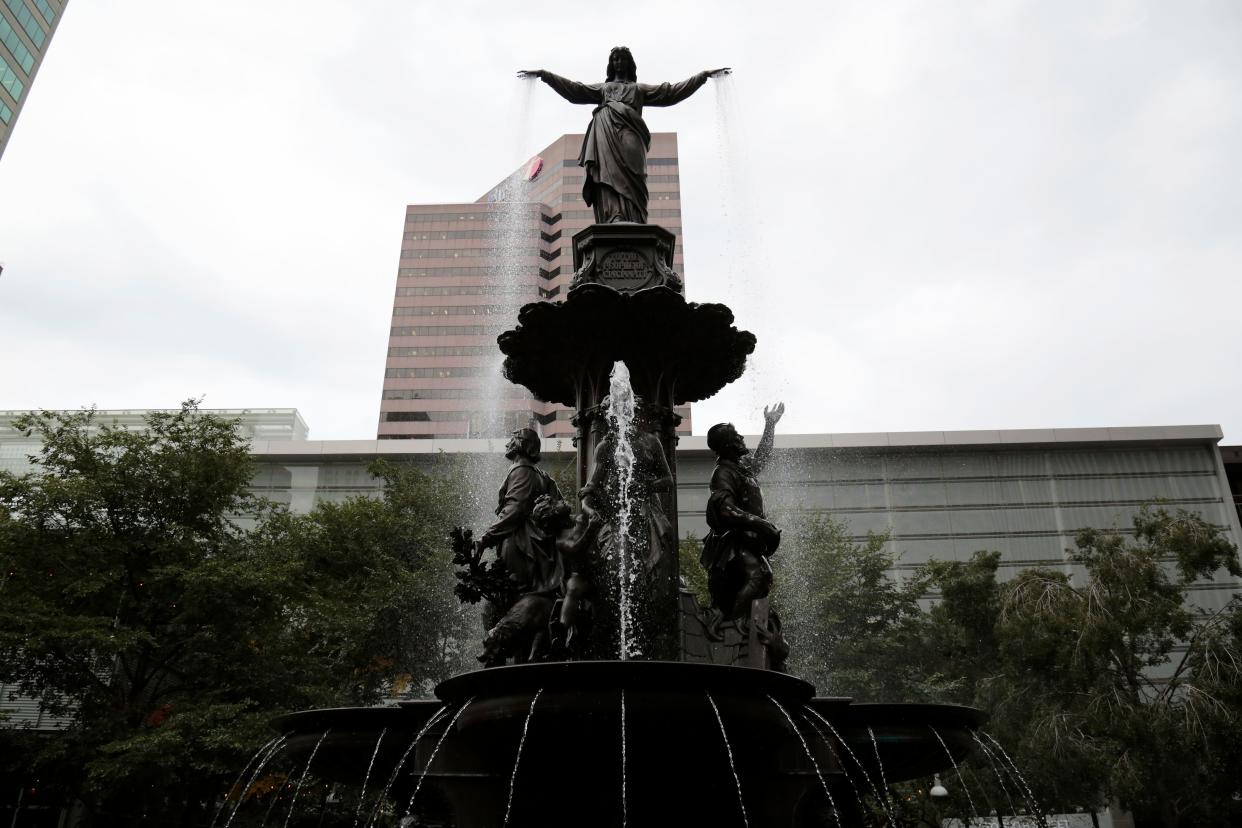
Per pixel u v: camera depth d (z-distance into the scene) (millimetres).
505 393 61219
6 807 25844
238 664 22328
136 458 24375
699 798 7832
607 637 9633
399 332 94000
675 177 89812
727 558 10602
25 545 22641
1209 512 49375
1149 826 36469
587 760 7430
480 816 8047
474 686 7566
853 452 49844
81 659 22781
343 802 23266
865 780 10414
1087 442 50062
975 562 27781
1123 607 22594
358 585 26656
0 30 63250
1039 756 21672
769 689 7465
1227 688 20797
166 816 24938
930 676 26672
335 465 49531
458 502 30203
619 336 11531
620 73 13930
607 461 10516
